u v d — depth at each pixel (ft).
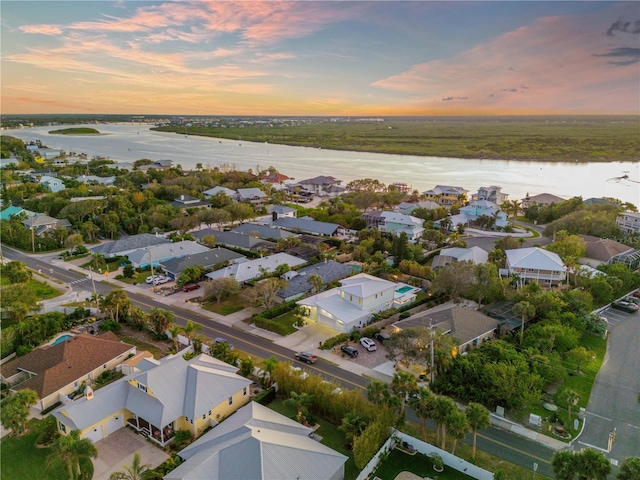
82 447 121.90
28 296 236.84
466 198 576.20
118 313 236.84
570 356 191.21
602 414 160.76
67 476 129.90
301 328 232.12
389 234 402.31
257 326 233.55
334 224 436.35
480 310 241.35
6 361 196.75
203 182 643.04
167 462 130.41
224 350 190.29
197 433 148.25
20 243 378.32
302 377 167.12
